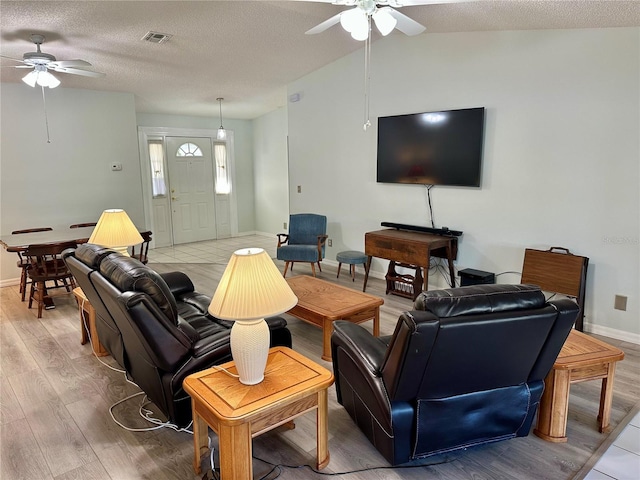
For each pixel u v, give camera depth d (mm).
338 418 2480
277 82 6047
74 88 5520
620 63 3293
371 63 5039
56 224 5578
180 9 3615
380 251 4613
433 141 4484
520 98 3865
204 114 7730
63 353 3312
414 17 3699
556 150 3699
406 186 4906
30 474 2016
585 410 2529
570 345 2359
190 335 2205
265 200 8547
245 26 4102
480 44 4070
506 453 2164
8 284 5207
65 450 2186
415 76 4629
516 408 2051
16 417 2471
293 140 6293
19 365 3113
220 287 1898
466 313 1686
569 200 3668
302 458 2129
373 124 5141
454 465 2078
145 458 2125
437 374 1782
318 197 6043
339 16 2672
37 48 3887
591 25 3307
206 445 2074
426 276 4211
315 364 2115
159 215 7668
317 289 3674
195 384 1929
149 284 2090
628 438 2268
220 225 8477
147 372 2314
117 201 6031
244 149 8602
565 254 3602
